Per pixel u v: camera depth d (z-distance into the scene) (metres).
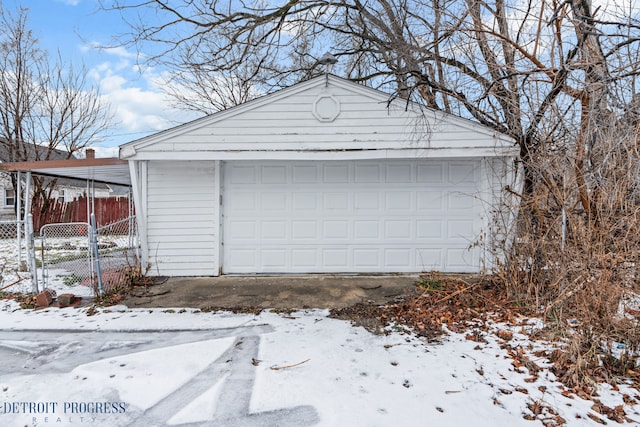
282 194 6.54
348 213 6.54
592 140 3.90
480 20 5.55
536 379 2.95
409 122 5.79
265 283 6.00
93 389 2.85
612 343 3.27
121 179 9.91
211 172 6.40
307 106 5.82
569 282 3.65
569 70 4.20
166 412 2.56
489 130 5.64
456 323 4.19
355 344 3.65
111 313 4.66
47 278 6.24
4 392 2.81
